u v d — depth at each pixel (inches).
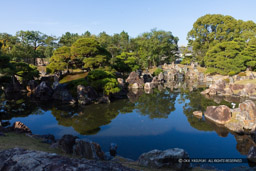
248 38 3277.6
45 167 168.1
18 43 3794.3
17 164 173.0
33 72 2418.8
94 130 1101.7
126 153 800.3
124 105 1722.4
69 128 1138.0
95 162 197.2
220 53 2915.8
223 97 1930.4
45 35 4367.6
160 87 2716.5
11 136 733.3
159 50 4227.4
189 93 2202.3
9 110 1533.0
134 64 3307.1
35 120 1296.8
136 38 4530.0
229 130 1063.0
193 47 3919.8
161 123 1212.5
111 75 2053.4
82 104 1737.2
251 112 1075.9
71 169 167.0
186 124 1181.7
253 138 925.2
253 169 528.7
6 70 1412.4
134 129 1107.9
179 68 3836.1
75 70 3063.5
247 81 2267.5
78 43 2390.5
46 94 1968.5
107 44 4141.2
